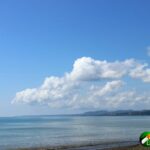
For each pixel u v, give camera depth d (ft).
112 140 286.66
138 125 638.12
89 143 252.21
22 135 418.31
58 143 271.08
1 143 301.02
